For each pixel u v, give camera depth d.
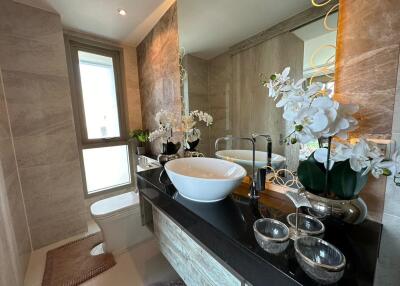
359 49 0.69
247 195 1.02
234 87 1.19
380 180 0.68
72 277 1.47
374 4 0.64
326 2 0.76
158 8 1.67
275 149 1.00
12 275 1.21
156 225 1.43
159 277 1.47
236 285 0.75
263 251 0.59
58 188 1.88
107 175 2.54
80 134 2.24
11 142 1.56
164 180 1.26
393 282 0.68
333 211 0.68
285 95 0.68
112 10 1.69
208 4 1.26
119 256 1.71
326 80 0.78
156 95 2.16
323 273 0.45
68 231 1.96
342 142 0.69
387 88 0.64
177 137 1.78
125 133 2.59
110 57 2.39
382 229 0.69
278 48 0.93
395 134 0.64
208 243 0.78
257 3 1.00
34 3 1.58
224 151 1.31
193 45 1.45
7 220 1.19
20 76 1.61
